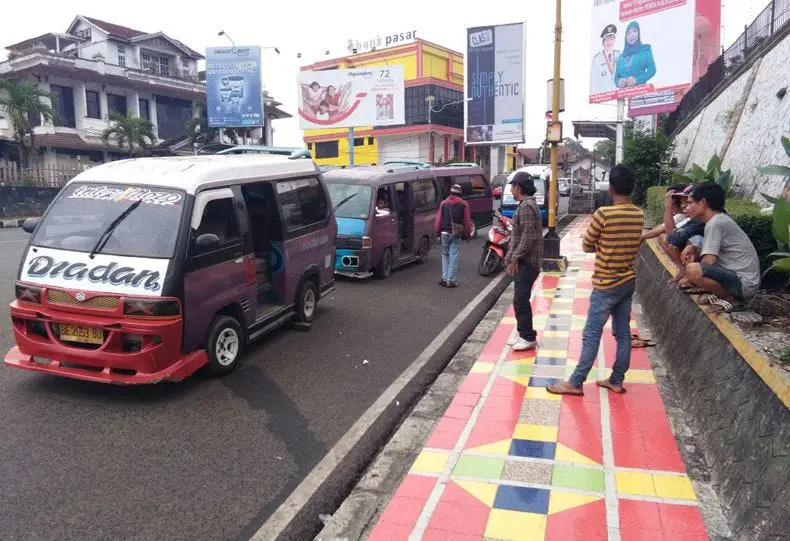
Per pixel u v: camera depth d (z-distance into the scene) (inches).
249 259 246.4
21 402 202.5
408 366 251.1
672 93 953.5
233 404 207.3
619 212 195.8
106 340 197.3
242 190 250.4
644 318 311.1
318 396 217.2
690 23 706.8
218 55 1123.9
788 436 121.0
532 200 254.8
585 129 1223.5
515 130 1056.8
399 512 142.1
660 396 206.8
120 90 1259.8
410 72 1756.9
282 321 283.3
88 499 147.8
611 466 160.6
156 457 169.3
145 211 215.2
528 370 238.2
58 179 951.0
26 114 974.4
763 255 238.4
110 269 202.5
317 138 1935.3
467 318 330.3
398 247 465.1
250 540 134.6
